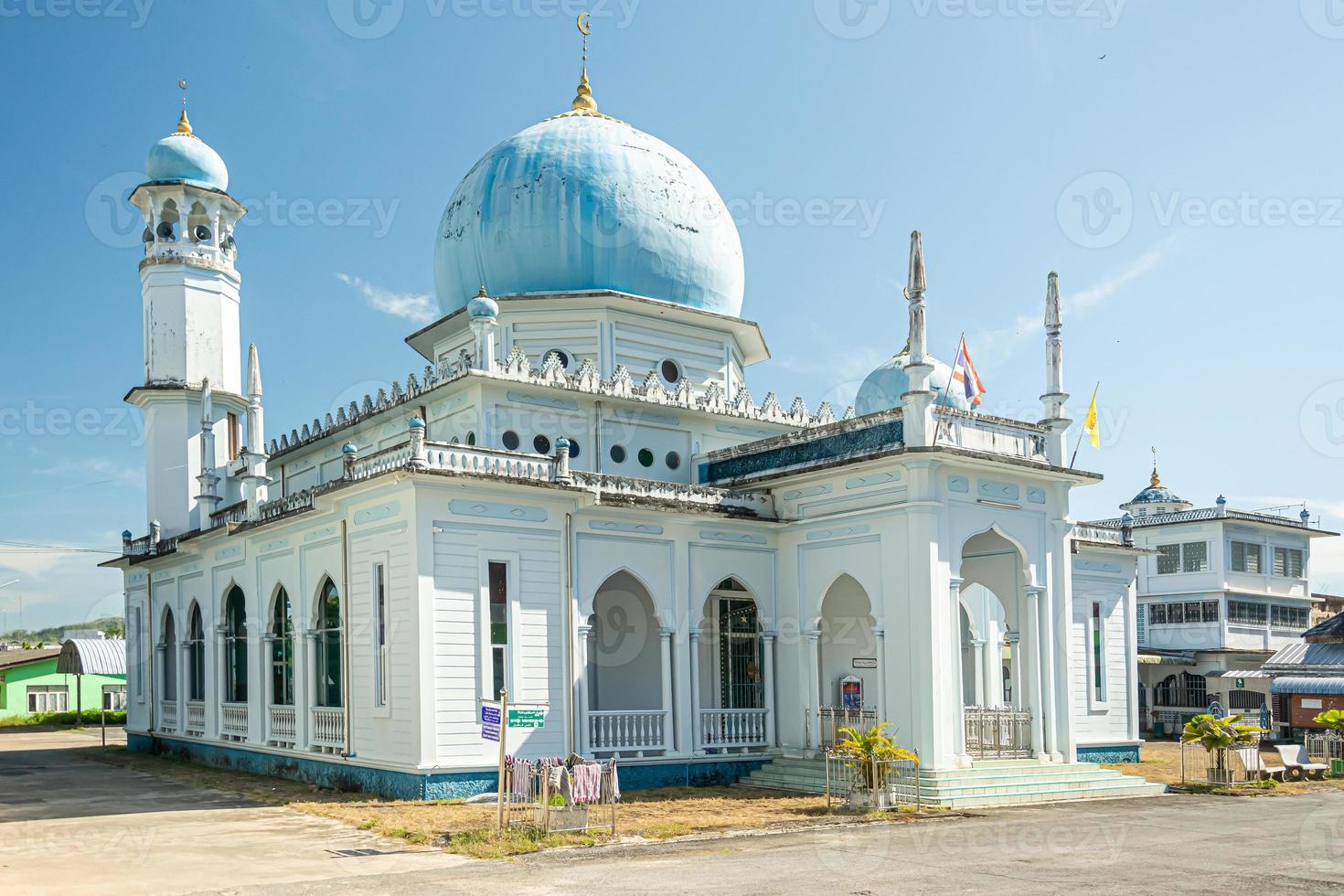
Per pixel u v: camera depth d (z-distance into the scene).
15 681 51.59
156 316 37.22
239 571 29.19
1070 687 24.80
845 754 21.59
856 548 24.08
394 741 21.45
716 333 30.98
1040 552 24.94
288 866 14.44
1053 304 25.84
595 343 28.67
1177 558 47.38
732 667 27.22
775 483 25.73
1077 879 13.48
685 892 12.47
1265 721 40.59
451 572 21.42
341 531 23.69
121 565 37.41
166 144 37.59
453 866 14.35
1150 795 23.42
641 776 23.45
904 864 14.49
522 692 22.02
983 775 22.20
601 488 23.84
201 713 31.25
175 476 36.66
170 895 12.63
